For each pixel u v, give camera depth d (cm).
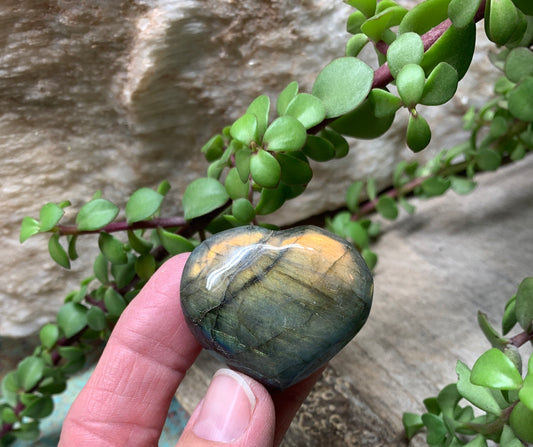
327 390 16
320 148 11
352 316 10
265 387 10
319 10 17
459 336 16
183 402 17
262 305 10
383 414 15
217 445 10
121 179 18
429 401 13
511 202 21
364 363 16
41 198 17
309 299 10
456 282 18
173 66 16
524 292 10
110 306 14
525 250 19
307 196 21
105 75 16
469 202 21
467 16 9
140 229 13
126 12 15
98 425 12
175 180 18
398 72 10
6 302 18
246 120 11
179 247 13
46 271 18
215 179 14
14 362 19
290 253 10
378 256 20
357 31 12
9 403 16
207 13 15
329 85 10
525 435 9
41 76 15
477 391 10
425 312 17
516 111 13
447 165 19
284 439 15
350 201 20
